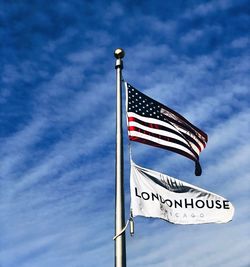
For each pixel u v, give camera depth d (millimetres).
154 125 13641
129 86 13914
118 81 13703
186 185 12469
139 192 11836
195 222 12172
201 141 14984
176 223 12078
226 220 12383
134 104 13680
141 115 13594
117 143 12492
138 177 12062
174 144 13703
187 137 14383
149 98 14031
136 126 13312
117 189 11711
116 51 14070
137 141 13133
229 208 12531
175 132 13922
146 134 13375
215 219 12312
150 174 12258
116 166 12117
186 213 12195
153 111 13867
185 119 14625
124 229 11164
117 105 13250
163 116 13969
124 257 10805
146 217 11641
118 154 12305
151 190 12023
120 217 11297
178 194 12320
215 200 12500
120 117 13023
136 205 11602
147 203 11797
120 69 13922
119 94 13461
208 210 12359
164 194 12164
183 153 13836
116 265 10734
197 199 12406
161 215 11844
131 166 12148
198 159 14289
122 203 11477
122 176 11961
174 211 12148
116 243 10953
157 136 13523
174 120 14180
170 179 12398
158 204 11914
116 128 12828
